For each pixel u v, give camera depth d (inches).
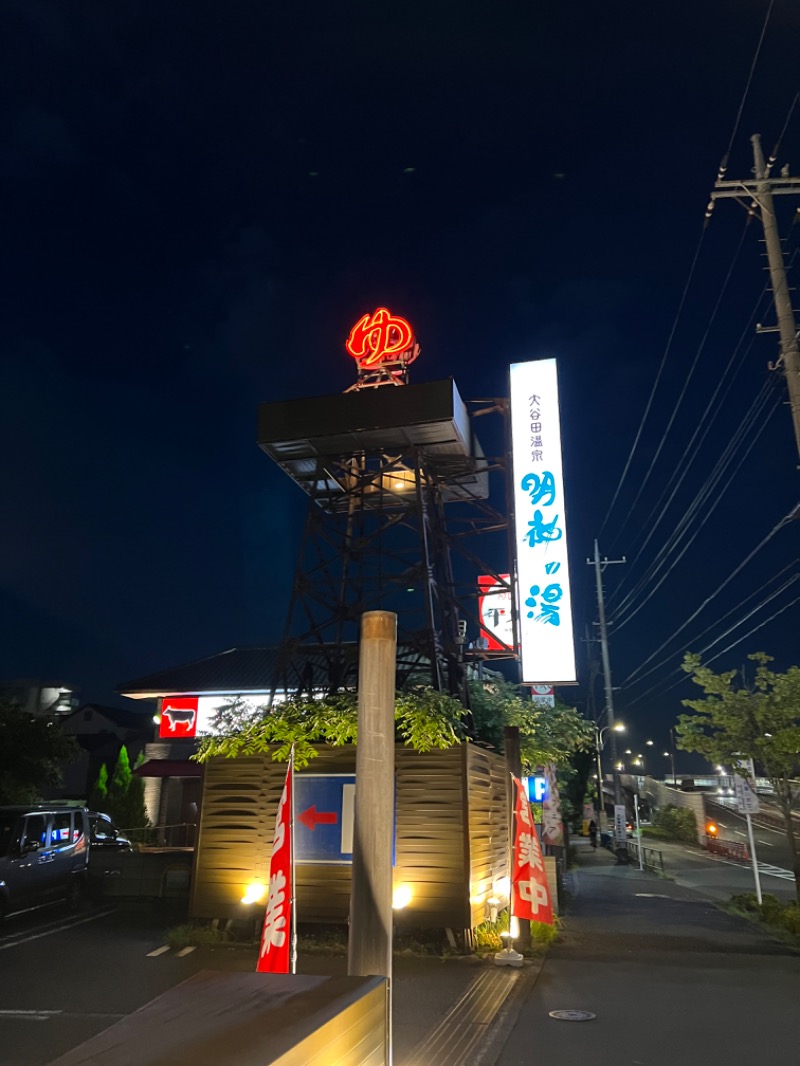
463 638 663.1
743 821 2108.8
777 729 617.3
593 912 646.5
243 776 515.2
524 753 693.3
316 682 706.2
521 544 658.8
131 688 1109.1
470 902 460.8
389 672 203.5
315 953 446.9
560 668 625.3
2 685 1775.3
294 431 620.7
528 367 698.2
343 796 491.5
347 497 685.9
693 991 364.8
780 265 584.7
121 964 420.8
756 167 617.0
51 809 585.0
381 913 184.7
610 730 1517.0
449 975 399.9
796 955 450.0
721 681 653.3
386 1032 130.6
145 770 1067.3
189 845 1119.6
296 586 641.0
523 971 407.8
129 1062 87.4
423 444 637.3
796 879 600.1
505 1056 273.6
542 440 675.4
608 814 2650.1
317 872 484.1
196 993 118.6
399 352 687.1
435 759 486.3
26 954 447.2
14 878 520.4
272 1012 108.2
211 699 1093.1
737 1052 276.8
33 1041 291.9
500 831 568.7
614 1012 329.1
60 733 847.7
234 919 490.6
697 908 676.7
